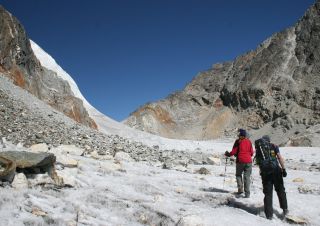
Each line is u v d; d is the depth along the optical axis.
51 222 7.30
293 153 46.25
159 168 18.12
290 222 9.55
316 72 156.75
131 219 8.52
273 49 179.88
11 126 21.25
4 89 34.19
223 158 33.25
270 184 9.71
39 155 9.74
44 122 27.14
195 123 172.12
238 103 168.88
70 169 12.19
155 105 177.75
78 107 59.31
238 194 11.78
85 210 8.52
